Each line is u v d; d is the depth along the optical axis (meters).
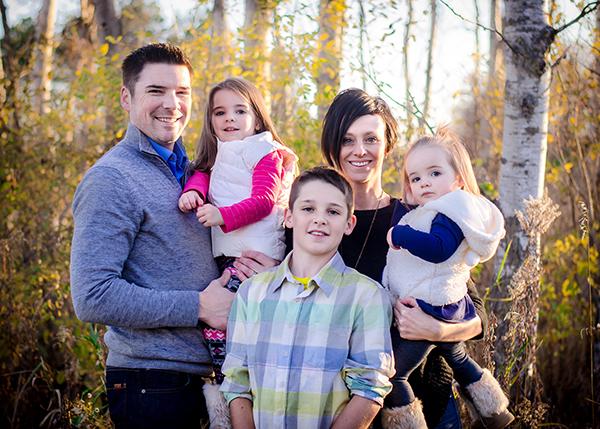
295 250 2.69
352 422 2.46
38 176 5.99
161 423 2.66
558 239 5.41
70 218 6.04
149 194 2.66
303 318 2.57
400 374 2.72
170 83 2.77
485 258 2.77
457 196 2.72
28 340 5.11
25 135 6.21
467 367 2.92
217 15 7.55
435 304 2.72
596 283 4.79
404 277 2.77
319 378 2.50
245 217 2.79
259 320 2.62
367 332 2.56
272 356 2.56
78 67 8.36
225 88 3.12
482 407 2.91
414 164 2.86
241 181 2.96
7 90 6.29
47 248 5.65
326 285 2.60
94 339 4.23
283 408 2.50
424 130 5.22
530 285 3.71
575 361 5.01
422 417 2.72
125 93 2.86
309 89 5.61
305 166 5.51
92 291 2.49
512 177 4.25
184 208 2.73
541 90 4.20
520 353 3.79
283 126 5.78
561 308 5.04
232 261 2.89
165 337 2.68
